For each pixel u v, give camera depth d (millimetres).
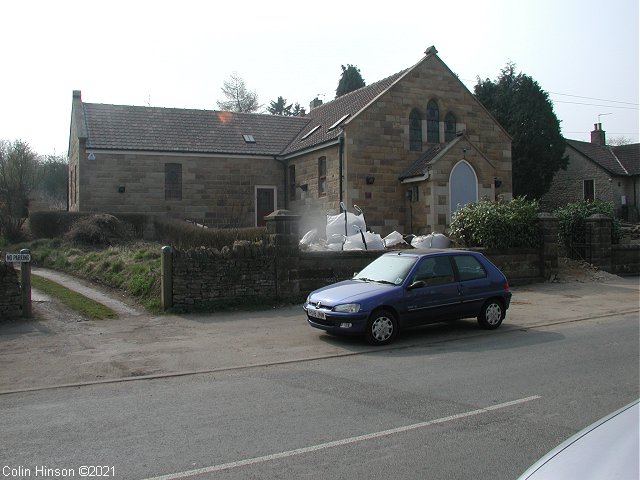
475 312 10867
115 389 7254
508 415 5859
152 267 14484
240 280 13430
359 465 4605
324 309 9844
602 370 7781
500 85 38188
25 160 27297
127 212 26094
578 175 41188
